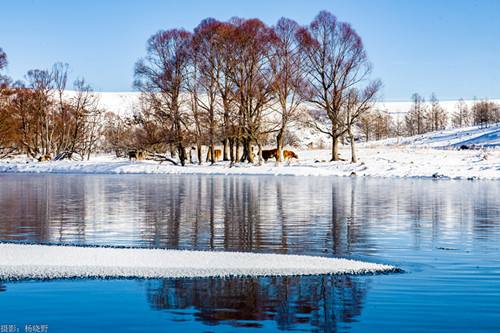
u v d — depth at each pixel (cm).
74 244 1301
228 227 1578
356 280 963
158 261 1068
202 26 4944
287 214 1867
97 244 1305
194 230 1523
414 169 4172
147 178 4078
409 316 784
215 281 948
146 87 4994
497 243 1333
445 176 3862
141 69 4975
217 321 768
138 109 6962
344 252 1224
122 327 749
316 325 752
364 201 2302
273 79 4894
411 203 2214
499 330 732
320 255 1195
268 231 1507
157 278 964
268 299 859
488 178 3716
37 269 1007
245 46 4800
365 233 1475
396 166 4341
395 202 2255
